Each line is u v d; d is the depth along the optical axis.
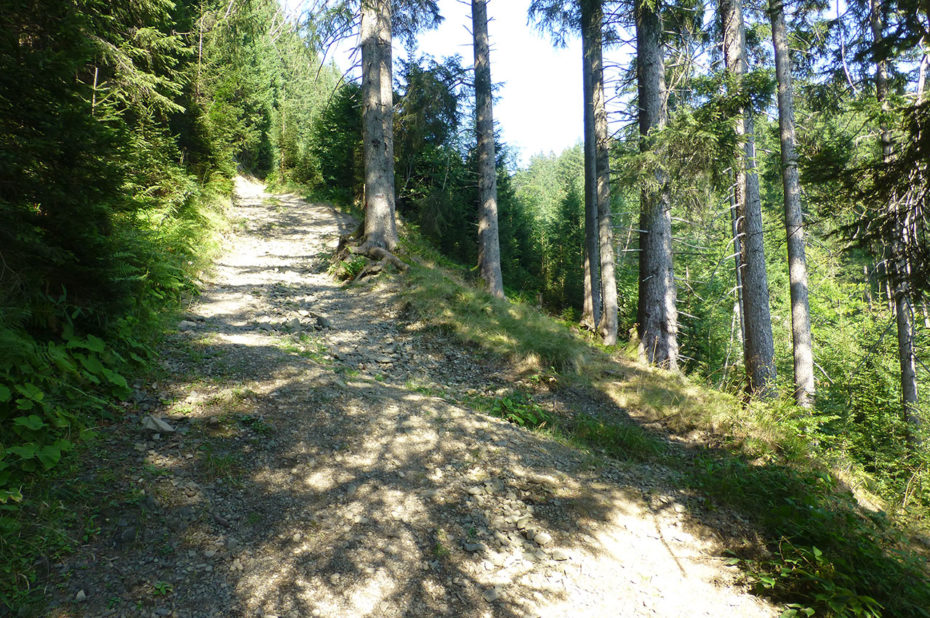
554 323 10.38
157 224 8.92
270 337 6.84
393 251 12.01
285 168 33.12
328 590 2.78
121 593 2.49
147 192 9.83
